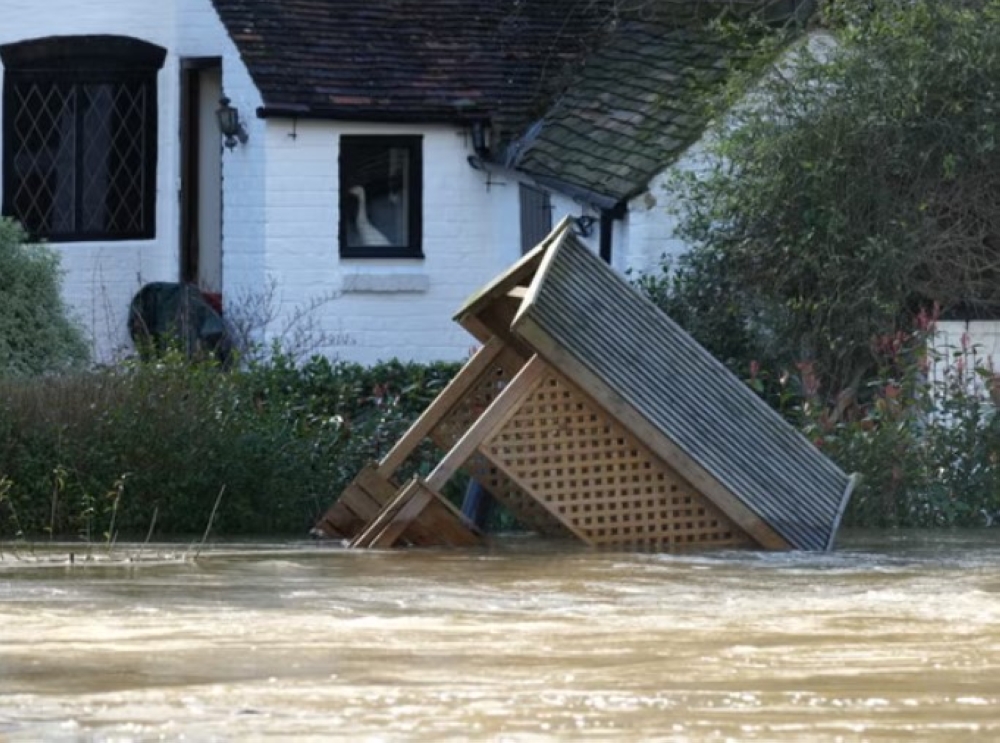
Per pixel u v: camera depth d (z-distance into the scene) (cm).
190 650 1189
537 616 1399
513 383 2030
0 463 2281
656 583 1669
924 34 2953
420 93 3759
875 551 2014
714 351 2977
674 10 3778
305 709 973
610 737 902
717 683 1065
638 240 3328
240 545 2097
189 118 4081
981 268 2930
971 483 2416
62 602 1467
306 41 3788
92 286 4003
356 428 2516
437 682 1063
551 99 3794
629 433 2028
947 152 2916
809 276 2934
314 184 3728
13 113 3991
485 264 3800
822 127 2908
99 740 889
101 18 4009
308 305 3731
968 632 1307
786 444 2058
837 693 1033
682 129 3359
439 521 2038
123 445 2322
